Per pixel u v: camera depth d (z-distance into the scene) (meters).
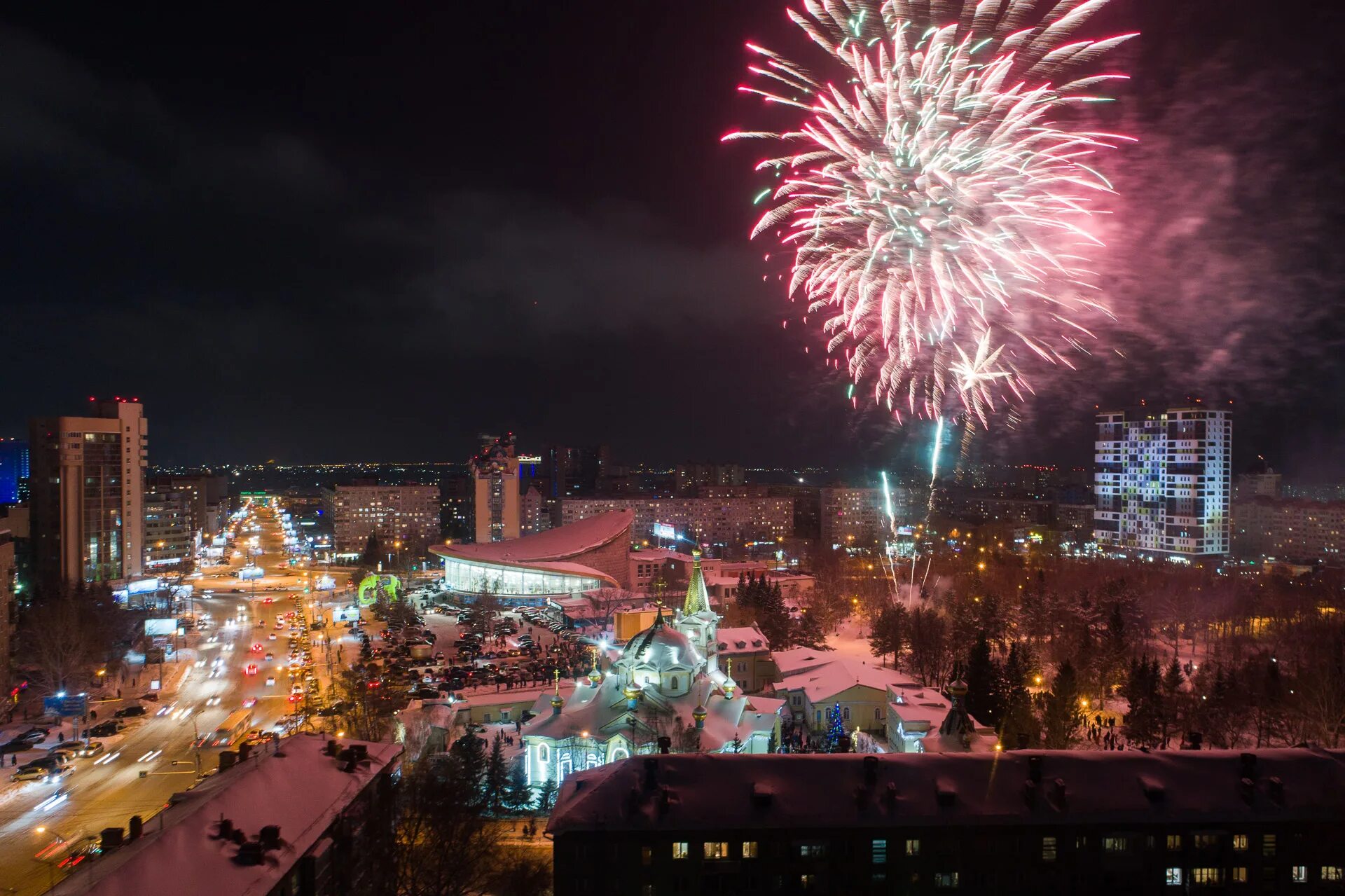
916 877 77.75
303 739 84.81
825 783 80.44
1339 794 79.19
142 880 57.84
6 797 120.94
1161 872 78.19
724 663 184.88
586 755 120.62
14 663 193.50
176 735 151.62
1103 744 141.00
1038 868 78.00
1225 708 136.75
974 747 113.62
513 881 89.12
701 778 80.75
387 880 81.38
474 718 148.25
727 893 77.19
